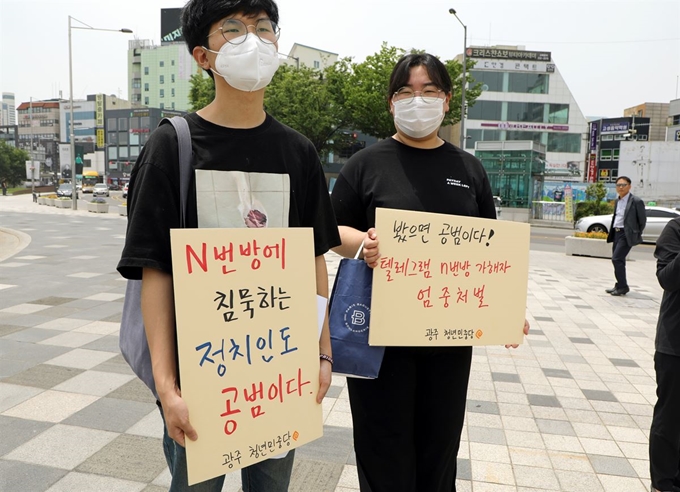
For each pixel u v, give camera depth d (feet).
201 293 4.09
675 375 7.39
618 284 26.16
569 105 134.82
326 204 5.38
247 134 4.65
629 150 116.47
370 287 6.15
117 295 21.74
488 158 99.96
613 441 10.15
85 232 50.88
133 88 283.18
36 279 25.31
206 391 4.13
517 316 6.76
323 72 101.14
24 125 320.91
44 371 12.72
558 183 112.06
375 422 6.40
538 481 8.63
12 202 120.67
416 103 6.36
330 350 5.22
